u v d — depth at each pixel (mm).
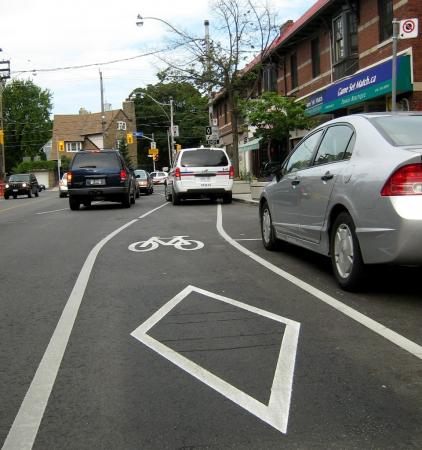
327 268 7727
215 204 20609
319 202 6848
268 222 9180
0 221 16469
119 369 4281
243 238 10750
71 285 7070
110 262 8539
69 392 3904
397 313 5516
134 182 22781
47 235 12227
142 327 5277
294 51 26781
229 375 4109
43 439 3281
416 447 3100
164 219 14961
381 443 3145
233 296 6305
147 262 8453
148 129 84312
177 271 7730
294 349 4602
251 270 7676
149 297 6352
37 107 87375
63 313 5816
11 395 3889
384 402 3631
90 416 3543
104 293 6598
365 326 5141
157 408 3625
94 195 19609
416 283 6680
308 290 6484
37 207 23359
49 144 85938
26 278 7570
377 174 5590
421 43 16031
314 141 7602
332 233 6574
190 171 20156
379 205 5484
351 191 5996
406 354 4441
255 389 3865
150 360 4449
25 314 5824
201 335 5000
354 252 6043
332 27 21844
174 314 5664
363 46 19484
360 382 3939
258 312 5660
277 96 21969
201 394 3811
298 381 3979
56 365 4402
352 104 18922
